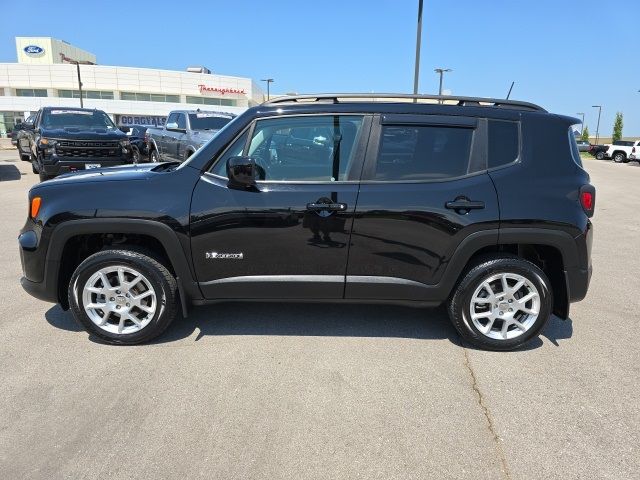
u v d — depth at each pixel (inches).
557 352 145.6
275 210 135.3
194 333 153.2
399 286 139.9
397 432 106.7
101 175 147.3
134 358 136.9
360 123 138.9
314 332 155.3
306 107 139.9
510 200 136.0
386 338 152.3
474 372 132.6
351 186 136.7
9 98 2506.2
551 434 106.9
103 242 150.3
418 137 138.6
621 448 102.6
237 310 171.5
